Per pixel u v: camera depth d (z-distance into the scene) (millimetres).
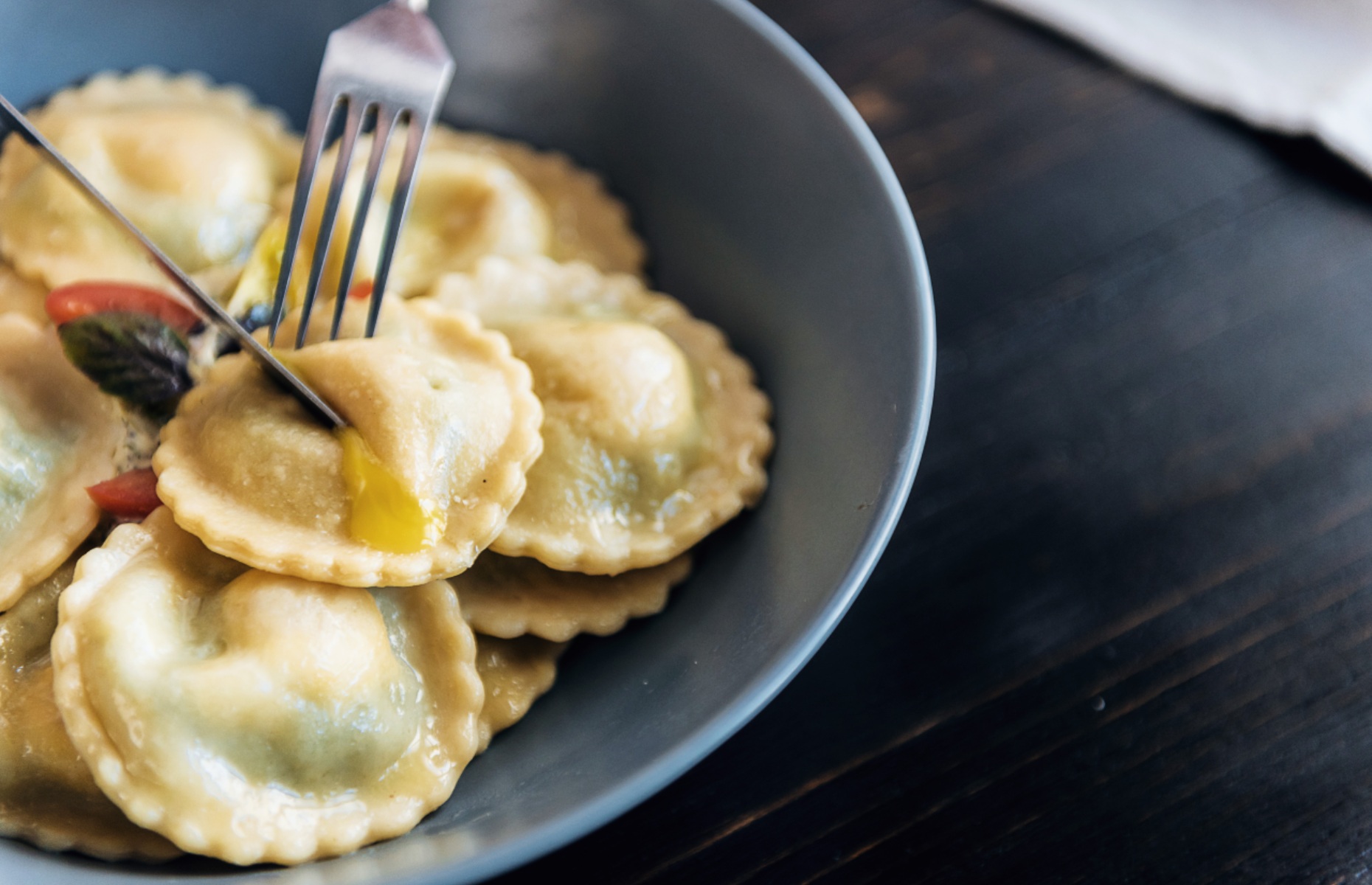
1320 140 511
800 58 433
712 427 433
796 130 435
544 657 414
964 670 429
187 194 448
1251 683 428
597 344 423
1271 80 521
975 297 488
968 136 518
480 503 391
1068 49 538
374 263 448
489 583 414
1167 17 536
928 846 405
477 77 479
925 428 385
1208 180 511
